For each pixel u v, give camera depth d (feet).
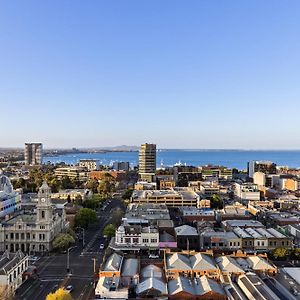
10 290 481.87
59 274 577.02
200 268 517.96
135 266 534.37
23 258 556.51
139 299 440.86
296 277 497.05
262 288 445.78
